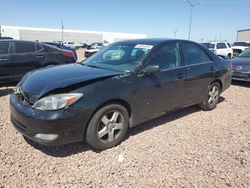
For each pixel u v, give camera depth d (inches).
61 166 125.6
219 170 126.1
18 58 289.6
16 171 120.2
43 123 121.2
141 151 142.3
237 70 355.3
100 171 122.7
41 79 141.8
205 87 204.1
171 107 177.0
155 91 160.7
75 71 153.1
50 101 122.6
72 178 116.7
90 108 128.5
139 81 151.5
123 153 139.6
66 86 126.6
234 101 258.8
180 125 182.9
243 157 139.6
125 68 156.3
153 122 186.2
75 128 126.7
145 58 159.5
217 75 213.5
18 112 130.5
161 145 150.3
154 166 128.0
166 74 167.9
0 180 113.2
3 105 219.0
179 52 184.9
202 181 117.0
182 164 130.5
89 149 142.6
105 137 142.5
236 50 895.1
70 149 141.7
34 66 302.8
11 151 137.5
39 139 124.9
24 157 132.3
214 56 218.5
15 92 150.4
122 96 141.5
